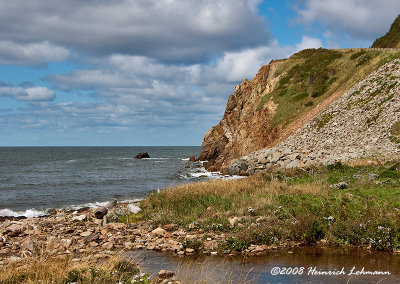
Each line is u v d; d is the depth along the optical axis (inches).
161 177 1768.0
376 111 1270.9
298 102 1916.8
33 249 379.6
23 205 1005.2
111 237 445.1
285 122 1815.9
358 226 396.8
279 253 366.6
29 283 255.6
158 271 315.6
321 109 1631.4
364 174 743.7
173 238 435.8
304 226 411.5
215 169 2084.2
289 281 282.7
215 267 324.2
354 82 1644.9
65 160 3683.6
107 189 1341.0
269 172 927.0
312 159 1144.2
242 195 624.4
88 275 264.2
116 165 2797.7
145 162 3221.0
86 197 1145.4
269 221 450.9
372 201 490.0
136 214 591.2
